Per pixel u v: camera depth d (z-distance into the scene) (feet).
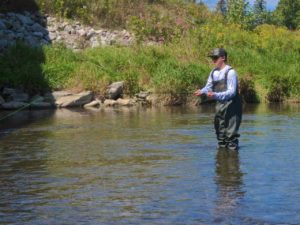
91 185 23.02
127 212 19.54
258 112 52.44
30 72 60.59
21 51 66.64
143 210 19.72
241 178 23.86
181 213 19.35
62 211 19.71
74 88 61.05
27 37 74.64
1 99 55.36
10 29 75.05
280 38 93.09
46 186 22.93
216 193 21.59
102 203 20.56
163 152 29.89
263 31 99.04
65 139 34.63
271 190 21.97
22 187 22.81
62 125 41.63
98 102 59.16
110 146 31.89
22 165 26.91
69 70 63.82
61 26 79.97
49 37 76.84
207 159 27.86
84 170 25.68
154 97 61.21
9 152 30.32
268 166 26.13
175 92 61.77
